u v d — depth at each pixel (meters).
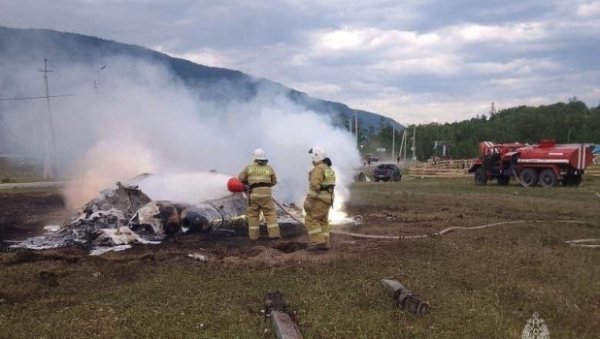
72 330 5.14
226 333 5.13
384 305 6.01
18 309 5.82
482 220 13.05
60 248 9.24
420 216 13.92
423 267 7.71
